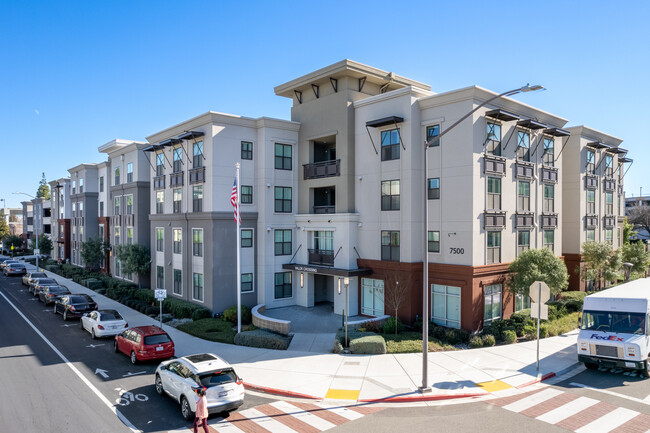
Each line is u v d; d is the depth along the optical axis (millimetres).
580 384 15531
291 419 12648
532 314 16828
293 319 25938
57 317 28281
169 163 32688
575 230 33344
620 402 13773
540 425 12102
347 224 26719
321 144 31359
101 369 17516
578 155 33219
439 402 13938
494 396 14352
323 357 18547
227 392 12695
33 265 61156
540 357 18500
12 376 16594
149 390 15164
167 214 32406
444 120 23625
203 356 14188
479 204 22969
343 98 27469
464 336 21328
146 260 36562
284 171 30016
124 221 40938
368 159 26578
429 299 24375
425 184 14805
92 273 45438
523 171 26453
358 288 27078
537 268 23125
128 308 30969
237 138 28641
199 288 28828
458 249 23078
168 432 11961
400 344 19766
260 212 29203
